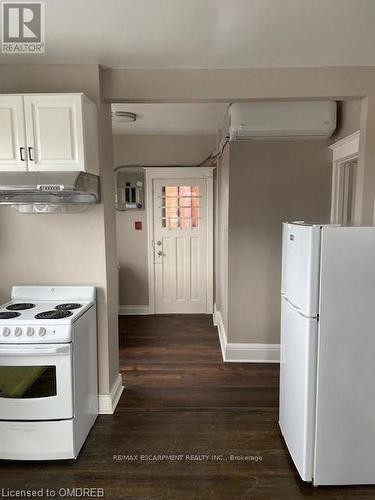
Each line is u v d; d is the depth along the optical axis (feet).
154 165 16.35
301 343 6.31
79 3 5.66
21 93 7.79
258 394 9.66
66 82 7.95
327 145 10.92
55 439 6.93
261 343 11.71
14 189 7.04
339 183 10.79
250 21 6.26
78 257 8.46
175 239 16.80
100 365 8.69
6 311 7.55
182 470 6.86
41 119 7.18
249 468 6.91
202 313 17.07
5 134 7.23
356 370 6.12
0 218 8.43
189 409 8.95
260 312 11.59
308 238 5.98
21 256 8.51
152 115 12.83
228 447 7.52
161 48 7.26
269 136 10.55
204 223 16.67
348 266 5.92
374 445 6.31
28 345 6.71
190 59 7.79
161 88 8.27
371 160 8.29
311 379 6.12
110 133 8.94
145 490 6.40
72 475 6.76
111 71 8.21
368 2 5.68
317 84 8.23
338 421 6.21
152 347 13.11
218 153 14.53
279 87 8.27
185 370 11.16
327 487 6.44
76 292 8.38
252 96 8.29
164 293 17.08
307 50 7.40
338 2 5.67
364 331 6.05
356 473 6.35
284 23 6.32
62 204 8.00
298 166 11.02
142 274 16.98
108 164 8.77
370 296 5.99
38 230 8.43
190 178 16.44
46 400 6.84
